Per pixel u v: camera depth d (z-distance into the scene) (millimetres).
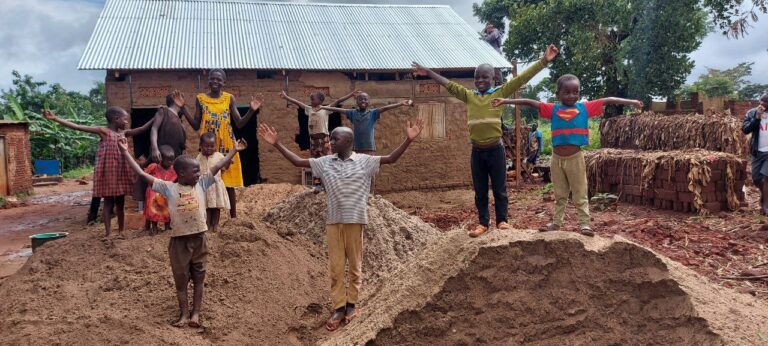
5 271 8133
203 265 5203
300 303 5754
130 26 13859
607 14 21531
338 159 4992
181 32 13953
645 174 10156
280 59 13227
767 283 5770
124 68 11711
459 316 4293
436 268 4625
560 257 4301
